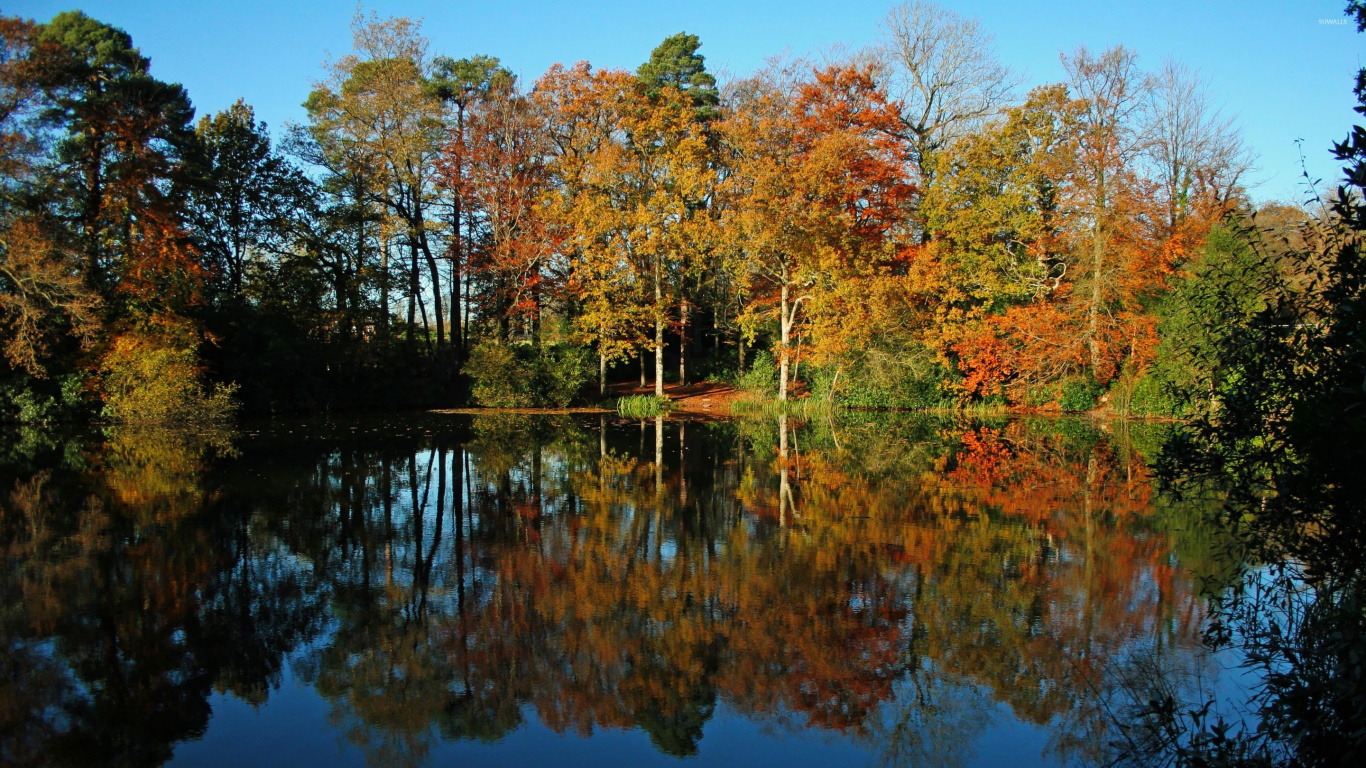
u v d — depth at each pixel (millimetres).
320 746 5965
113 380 24531
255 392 28266
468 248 33906
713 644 7879
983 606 8773
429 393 32562
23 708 6480
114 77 24609
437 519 12617
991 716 6414
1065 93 29000
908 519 12750
